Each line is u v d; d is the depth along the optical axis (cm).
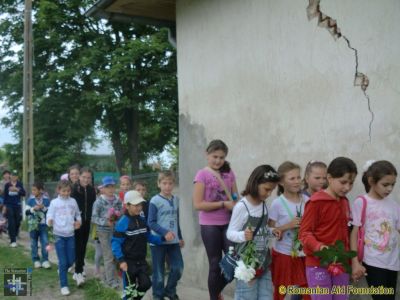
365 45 409
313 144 457
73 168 718
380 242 353
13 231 1063
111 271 658
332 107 439
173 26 794
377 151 399
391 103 388
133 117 2206
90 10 725
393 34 387
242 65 550
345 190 347
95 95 1962
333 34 438
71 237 644
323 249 329
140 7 719
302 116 470
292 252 390
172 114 2042
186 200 643
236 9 559
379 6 398
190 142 638
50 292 643
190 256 630
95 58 1991
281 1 495
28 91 1549
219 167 468
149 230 529
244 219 384
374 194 362
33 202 802
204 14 613
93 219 664
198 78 625
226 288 563
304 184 431
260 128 524
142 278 499
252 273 367
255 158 530
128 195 507
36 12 2116
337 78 434
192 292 591
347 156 424
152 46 1925
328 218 351
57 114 2156
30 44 1555
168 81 2025
